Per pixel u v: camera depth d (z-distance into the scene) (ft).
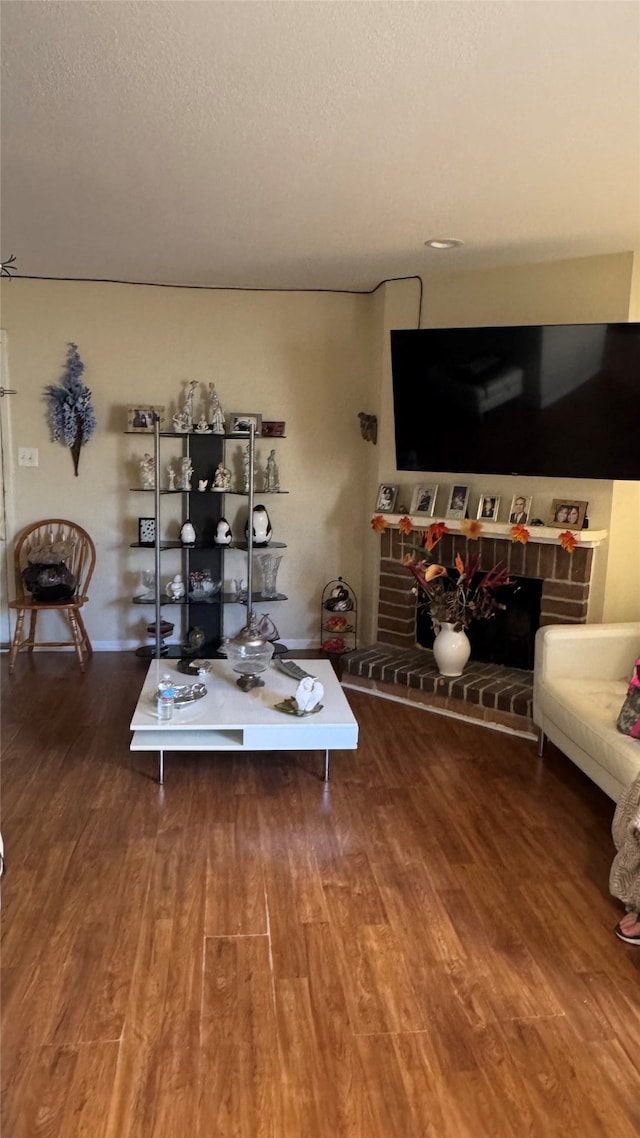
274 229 10.93
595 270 11.99
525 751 11.21
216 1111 5.12
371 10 5.39
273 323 15.21
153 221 10.64
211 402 15.14
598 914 7.38
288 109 7.02
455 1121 5.08
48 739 11.29
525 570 12.80
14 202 9.86
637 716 8.68
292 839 8.63
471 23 5.53
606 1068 5.54
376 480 14.93
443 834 8.80
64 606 14.17
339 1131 4.99
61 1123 5.01
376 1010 6.04
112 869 7.93
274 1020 5.91
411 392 13.07
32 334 14.71
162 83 6.57
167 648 15.34
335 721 9.68
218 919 7.13
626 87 6.48
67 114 7.22
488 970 6.54
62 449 15.14
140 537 15.43
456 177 8.71
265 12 5.45
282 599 15.39
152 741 9.68
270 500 15.81
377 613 14.97
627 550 12.30
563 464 12.00
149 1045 5.65
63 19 5.59
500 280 12.91
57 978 6.31
